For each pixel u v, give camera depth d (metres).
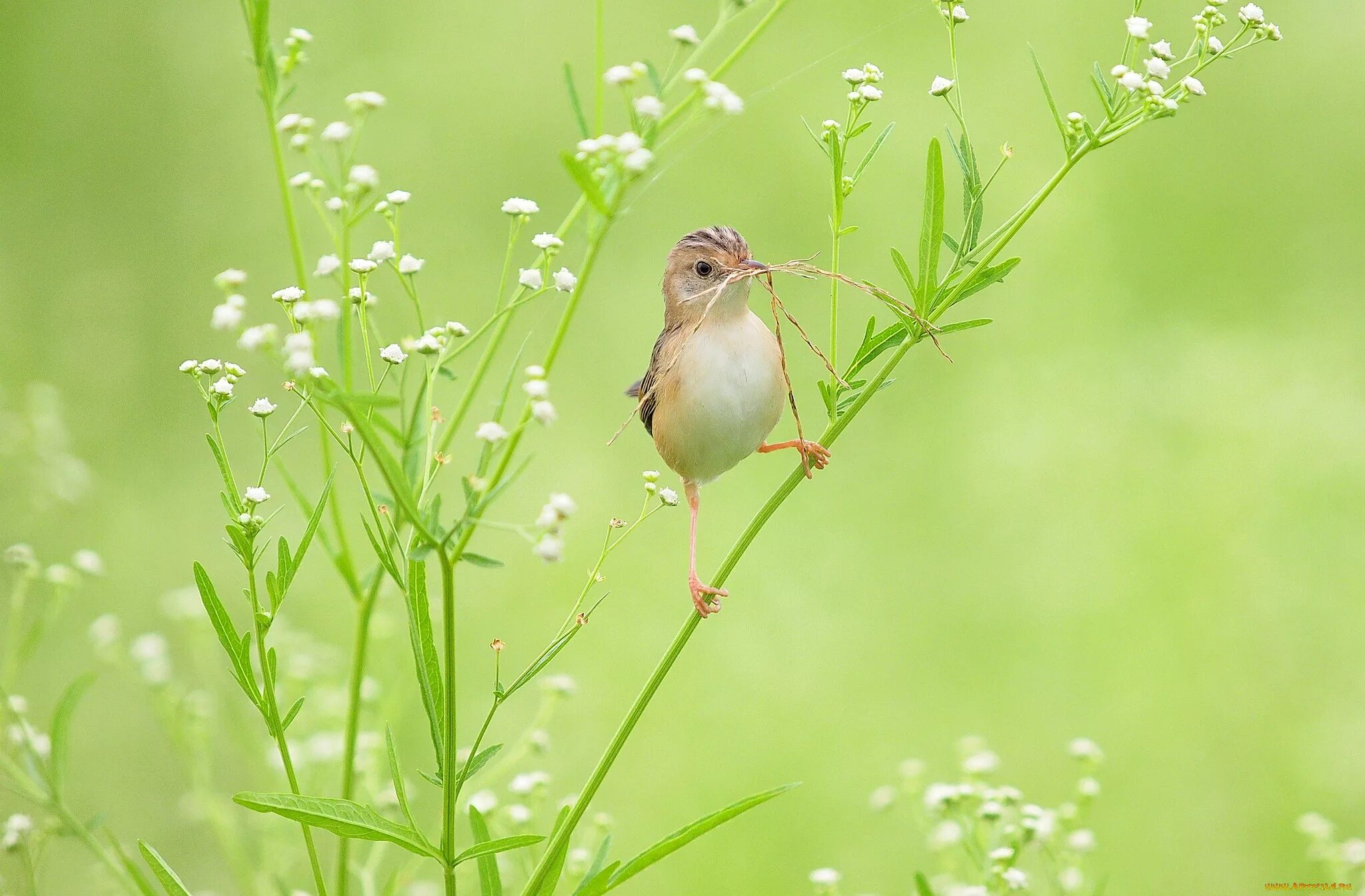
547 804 11.30
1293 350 14.68
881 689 12.41
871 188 16.03
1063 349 15.00
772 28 17.61
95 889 9.69
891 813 11.27
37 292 15.06
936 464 14.26
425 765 11.29
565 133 17.19
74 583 7.30
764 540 13.73
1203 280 15.60
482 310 15.52
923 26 17.55
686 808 11.33
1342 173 16.53
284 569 5.18
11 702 6.55
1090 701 12.07
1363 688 11.76
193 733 7.77
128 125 16.80
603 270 15.95
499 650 4.90
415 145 16.94
